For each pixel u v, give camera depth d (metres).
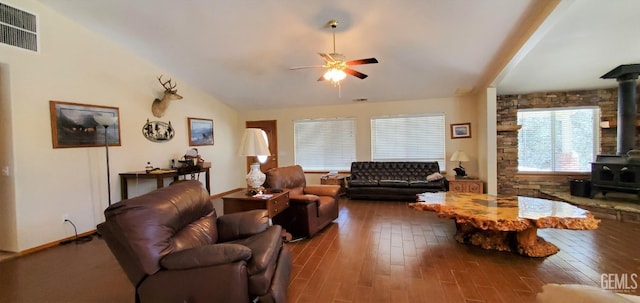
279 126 7.22
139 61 4.72
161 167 5.16
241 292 1.64
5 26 3.14
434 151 6.21
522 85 5.19
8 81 3.18
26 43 3.32
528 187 5.63
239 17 3.62
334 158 6.90
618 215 4.02
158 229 1.73
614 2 2.91
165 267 1.67
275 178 3.78
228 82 5.64
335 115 6.81
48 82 3.53
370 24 3.62
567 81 4.98
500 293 2.17
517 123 5.68
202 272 1.64
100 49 4.13
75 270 2.76
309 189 4.28
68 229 3.71
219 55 4.60
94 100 4.06
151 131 4.96
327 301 2.10
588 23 3.28
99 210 4.09
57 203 3.60
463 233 3.28
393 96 6.12
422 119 6.27
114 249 1.73
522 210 3.04
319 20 3.59
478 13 3.26
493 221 2.72
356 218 4.36
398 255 2.92
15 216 3.22
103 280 2.55
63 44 3.68
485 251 2.99
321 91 5.97
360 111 6.64
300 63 4.80
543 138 5.61
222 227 2.44
